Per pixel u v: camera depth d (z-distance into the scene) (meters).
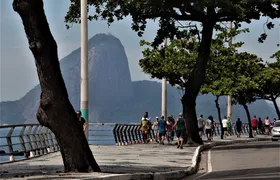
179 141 42.34
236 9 43.44
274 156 33.94
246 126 97.00
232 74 64.38
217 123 78.19
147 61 55.97
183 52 56.00
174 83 56.62
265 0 44.53
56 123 20.08
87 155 20.52
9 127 27.39
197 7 42.84
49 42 19.72
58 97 19.97
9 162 26.77
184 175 23.94
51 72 19.81
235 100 77.50
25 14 19.36
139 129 53.19
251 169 25.69
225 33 62.34
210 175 24.03
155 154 34.91
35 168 23.53
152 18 46.44
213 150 43.16
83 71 36.28
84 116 36.03
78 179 17.36
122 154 34.47
